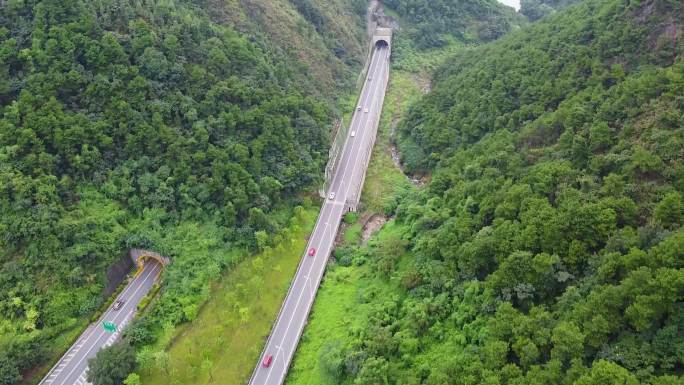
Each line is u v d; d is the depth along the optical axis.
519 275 88.94
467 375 80.56
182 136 127.44
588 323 73.88
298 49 181.62
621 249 80.75
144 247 117.56
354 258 128.88
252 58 150.50
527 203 99.25
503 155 120.50
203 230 123.56
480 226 107.44
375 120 187.25
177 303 110.56
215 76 139.62
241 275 120.44
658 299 69.00
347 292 118.44
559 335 74.25
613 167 96.50
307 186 144.12
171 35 135.12
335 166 161.88
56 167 113.69
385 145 179.62
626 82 110.44
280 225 133.50
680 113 95.19
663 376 63.56
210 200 127.06
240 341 107.06
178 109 130.88
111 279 113.81
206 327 109.06
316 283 121.50
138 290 114.69
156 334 106.19
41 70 118.88
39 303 101.88
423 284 108.12
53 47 119.56
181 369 100.56
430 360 92.00
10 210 106.06
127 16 133.25
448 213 120.31
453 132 153.88
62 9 123.50
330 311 114.25
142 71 130.00
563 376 71.56
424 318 97.56
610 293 73.69
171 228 121.38
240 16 167.00
